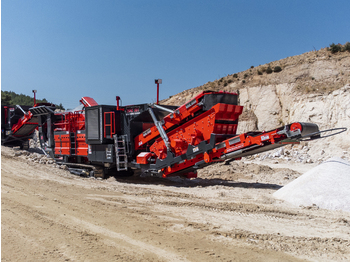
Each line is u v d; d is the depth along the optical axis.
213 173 17.80
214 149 12.32
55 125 18.78
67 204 8.95
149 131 14.65
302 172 19.47
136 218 7.66
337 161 10.49
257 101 37.72
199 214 8.20
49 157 18.94
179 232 6.62
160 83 15.23
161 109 15.29
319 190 9.59
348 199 8.94
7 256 5.19
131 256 5.28
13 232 6.42
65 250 5.52
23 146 26.73
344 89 28.48
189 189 12.75
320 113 29.41
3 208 8.20
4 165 14.93
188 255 5.36
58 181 12.88
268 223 7.46
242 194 11.40
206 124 12.73
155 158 14.83
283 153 27.94
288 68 39.41
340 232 6.82
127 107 15.23
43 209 8.30
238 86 42.34
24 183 11.77
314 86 33.66
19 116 25.50
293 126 10.15
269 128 35.34
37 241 5.95
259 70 42.59
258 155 29.34
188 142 13.41
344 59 35.62
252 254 5.45
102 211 8.28
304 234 6.66
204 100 12.49
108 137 14.80
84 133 16.30
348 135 26.09
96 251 5.49
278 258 5.30
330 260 5.28
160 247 5.73
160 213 8.23
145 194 11.02
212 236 6.41
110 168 16.28
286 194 10.37
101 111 14.80
